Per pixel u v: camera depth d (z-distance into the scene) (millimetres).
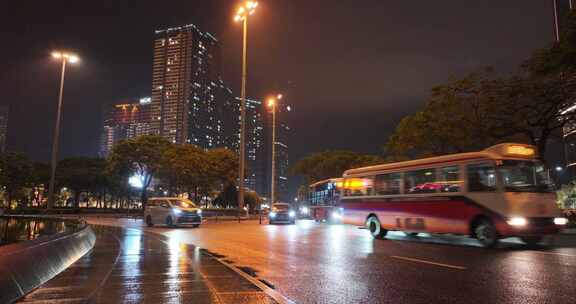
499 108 23859
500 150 14797
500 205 14180
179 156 56906
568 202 39781
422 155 30719
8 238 18531
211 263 10617
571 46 19266
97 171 76438
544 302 6559
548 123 23891
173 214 27609
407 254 12781
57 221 22656
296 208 59188
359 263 10891
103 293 7059
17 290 6551
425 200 16922
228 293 7070
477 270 9609
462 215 15398
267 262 11117
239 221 37344
